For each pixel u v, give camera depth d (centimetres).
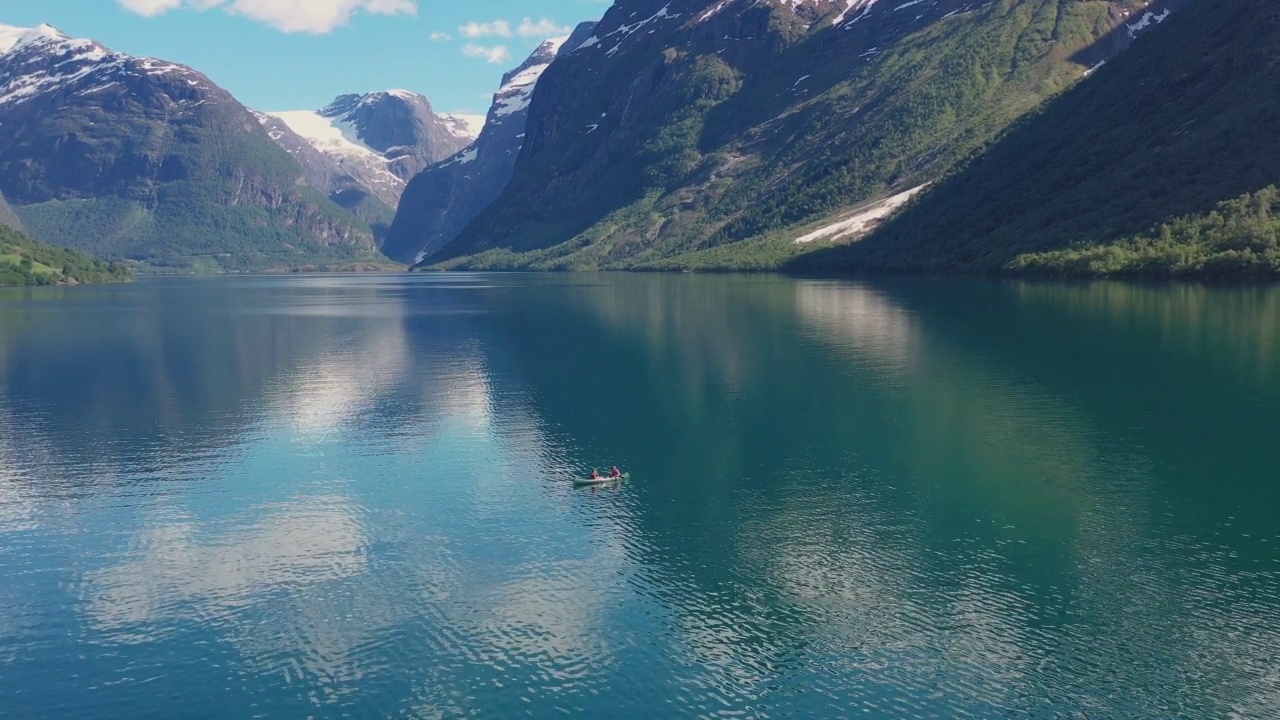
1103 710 4119
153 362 12500
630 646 4694
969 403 8981
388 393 10212
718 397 9569
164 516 6500
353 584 5406
